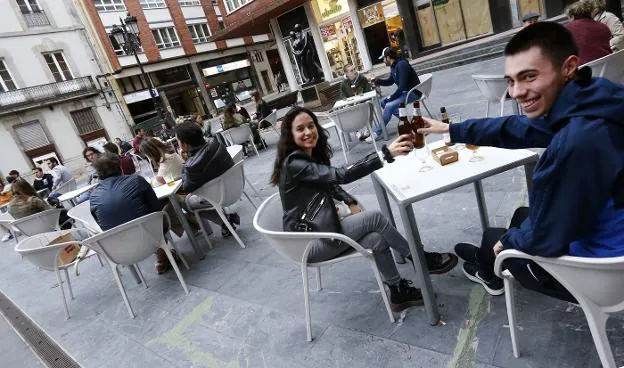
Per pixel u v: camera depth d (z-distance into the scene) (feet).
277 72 114.42
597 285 3.31
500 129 4.84
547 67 3.29
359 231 6.19
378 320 6.47
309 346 6.40
